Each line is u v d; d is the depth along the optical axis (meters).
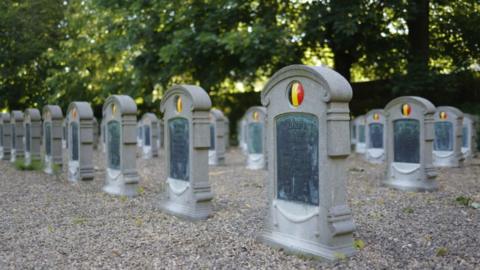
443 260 4.77
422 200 8.02
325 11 16.75
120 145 8.88
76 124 10.63
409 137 9.27
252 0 18.05
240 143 22.47
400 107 9.41
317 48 20.31
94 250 5.33
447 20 19.88
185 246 5.47
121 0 20.53
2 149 15.58
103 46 23.33
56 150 12.03
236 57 19.83
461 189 9.13
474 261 4.72
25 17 23.91
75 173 10.66
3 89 27.00
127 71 23.27
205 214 6.92
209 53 19.20
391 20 18.11
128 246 5.48
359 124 16.84
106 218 6.96
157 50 20.28
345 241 4.98
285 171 5.41
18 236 5.93
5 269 4.70
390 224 6.28
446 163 13.09
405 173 9.25
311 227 5.06
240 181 10.72
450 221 6.39
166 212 7.36
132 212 7.39
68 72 24.78
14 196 8.73
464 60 19.97
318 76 4.87
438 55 20.86
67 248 5.41
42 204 7.99
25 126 13.77
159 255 5.14
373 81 21.05
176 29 19.61
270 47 16.64
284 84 5.38
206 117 7.02
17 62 25.66
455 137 12.95
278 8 18.27
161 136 21.44
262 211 7.33
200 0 18.70
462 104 18.91
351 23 15.95
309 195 5.12
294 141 5.30
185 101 7.12
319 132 4.95
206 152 7.05
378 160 13.95
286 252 5.20
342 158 4.95
